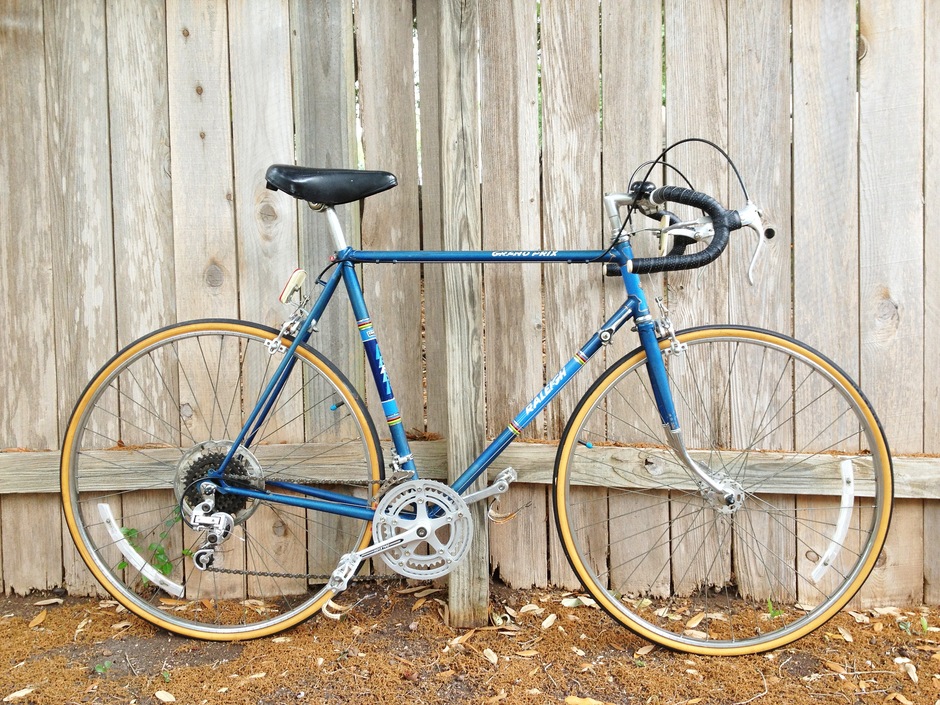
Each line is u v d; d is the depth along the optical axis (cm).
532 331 192
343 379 176
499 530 196
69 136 188
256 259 191
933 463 183
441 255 168
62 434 193
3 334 191
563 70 186
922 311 185
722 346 191
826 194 185
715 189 186
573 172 188
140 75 187
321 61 188
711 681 160
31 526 196
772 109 184
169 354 193
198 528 163
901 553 191
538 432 193
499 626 179
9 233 190
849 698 153
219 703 150
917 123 182
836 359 187
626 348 191
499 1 186
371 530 173
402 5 188
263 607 191
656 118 185
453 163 175
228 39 187
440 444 190
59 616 187
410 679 157
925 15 180
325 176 159
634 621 173
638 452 189
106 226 189
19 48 187
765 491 188
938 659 166
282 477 191
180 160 188
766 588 193
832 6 181
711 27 184
